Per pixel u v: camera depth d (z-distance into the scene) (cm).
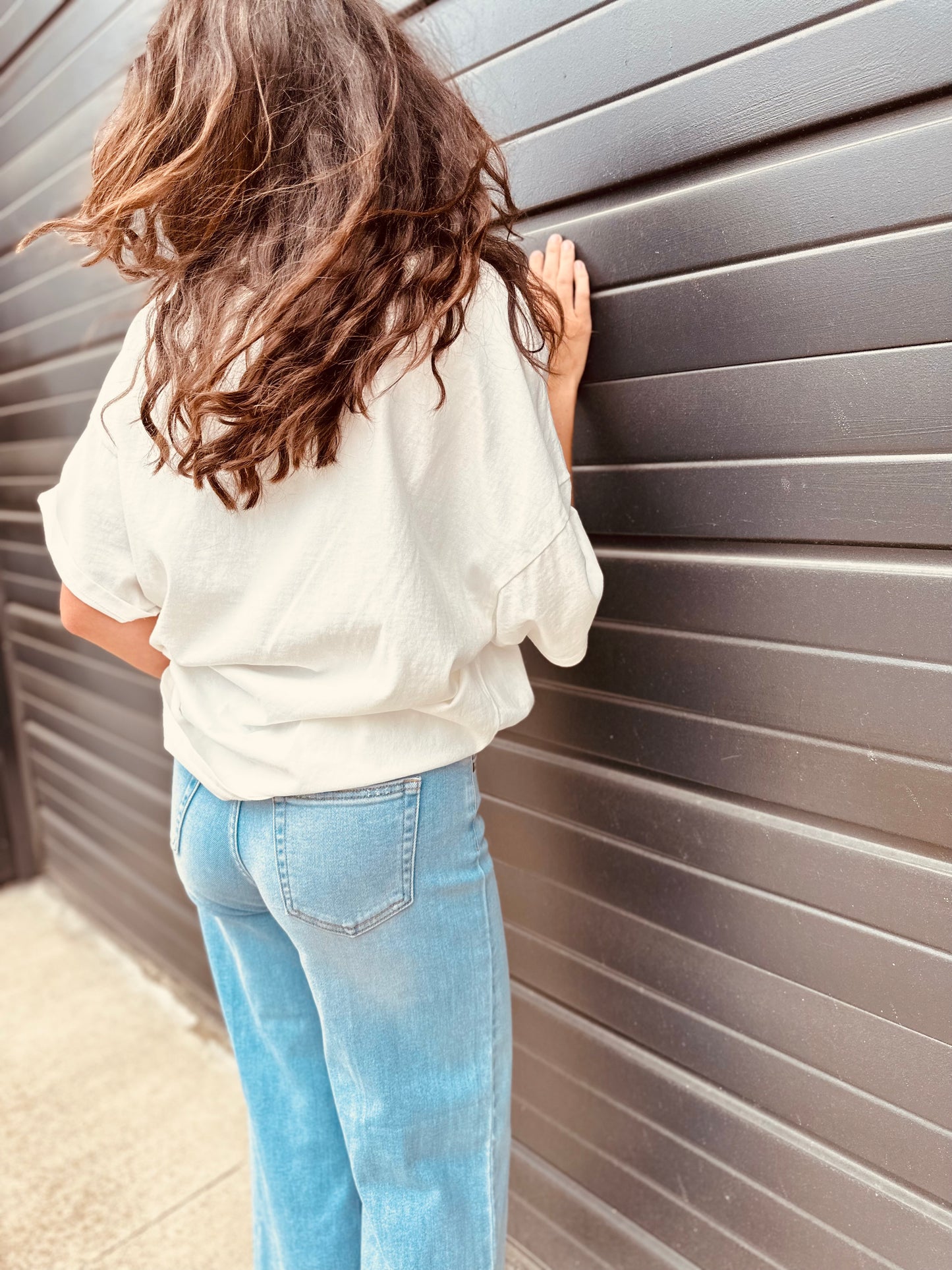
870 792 103
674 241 107
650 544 120
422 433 90
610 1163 144
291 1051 122
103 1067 220
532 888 146
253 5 85
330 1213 124
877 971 105
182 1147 193
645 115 106
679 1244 137
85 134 199
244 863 102
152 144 87
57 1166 190
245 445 84
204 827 106
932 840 99
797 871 111
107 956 269
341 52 86
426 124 91
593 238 115
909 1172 107
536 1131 156
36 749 296
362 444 89
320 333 82
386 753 96
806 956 112
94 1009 243
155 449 95
